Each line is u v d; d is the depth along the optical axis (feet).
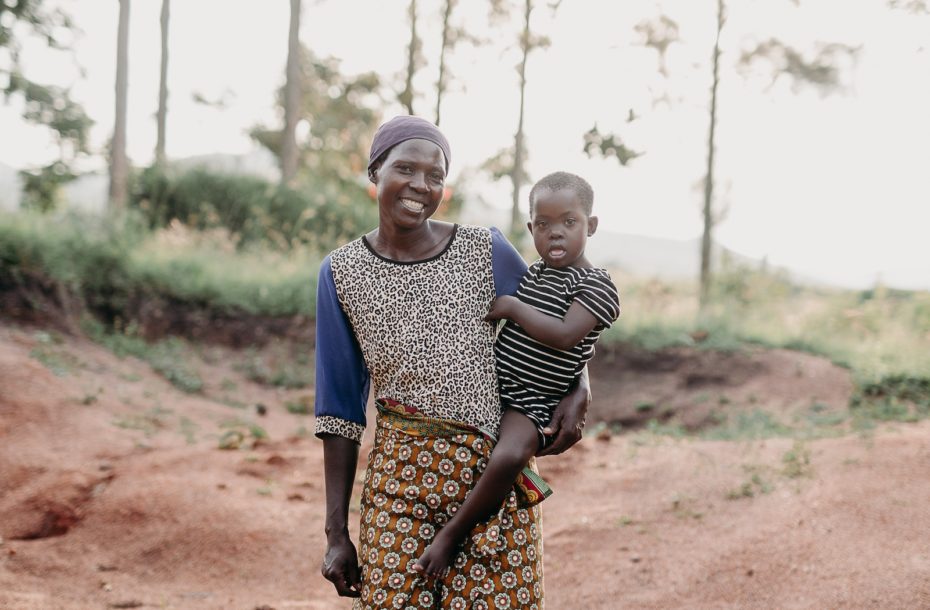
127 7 50.24
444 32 60.44
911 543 14.75
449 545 7.27
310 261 43.88
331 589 15.55
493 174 62.23
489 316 8.02
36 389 24.93
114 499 18.57
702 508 18.10
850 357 32.19
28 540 17.46
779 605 13.61
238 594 15.23
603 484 20.56
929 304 37.42
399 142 8.00
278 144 80.18
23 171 61.16
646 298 42.19
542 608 7.74
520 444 7.54
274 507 18.75
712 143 45.91
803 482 18.54
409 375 7.75
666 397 31.60
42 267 33.06
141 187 52.34
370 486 7.77
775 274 48.37
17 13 54.90
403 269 7.98
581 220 8.40
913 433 21.48
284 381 32.45
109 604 14.47
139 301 35.17
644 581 15.10
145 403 26.91
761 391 30.58
